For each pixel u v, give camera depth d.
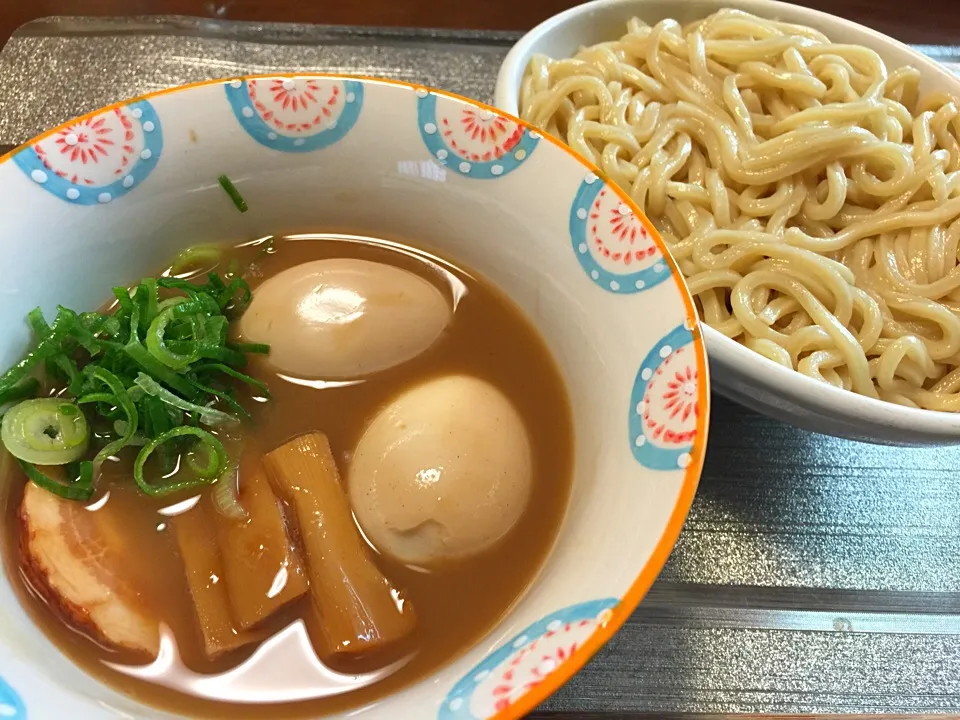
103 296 0.22
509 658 0.15
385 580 0.19
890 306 0.28
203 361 0.21
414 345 0.23
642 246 0.19
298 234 0.24
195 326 0.21
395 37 0.37
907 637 0.22
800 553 0.24
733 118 0.31
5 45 0.35
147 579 0.19
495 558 0.20
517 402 0.22
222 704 0.17
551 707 0.21
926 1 0.41
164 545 0.20
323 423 0.22
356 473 0.20
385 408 0.22
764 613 0.23
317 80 0.21
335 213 0.24
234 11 0.38
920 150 0.30
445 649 0.18
